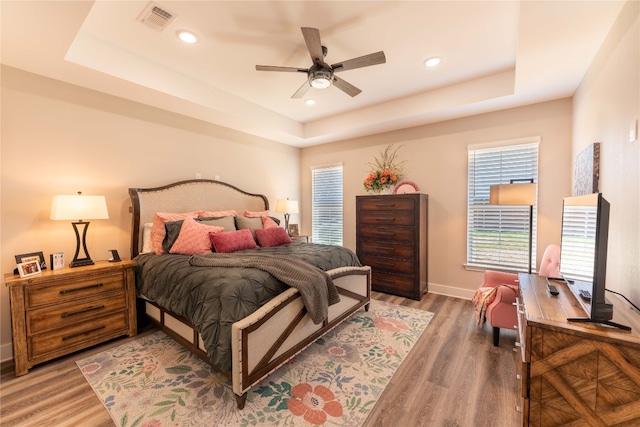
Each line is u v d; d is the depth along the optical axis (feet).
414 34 7.68
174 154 11.85
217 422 5.37
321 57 7.22
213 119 12.60
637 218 4.69
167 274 7.97
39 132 8.40
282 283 7.11
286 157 17.42
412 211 12.26
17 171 8.04
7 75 7.82
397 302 12.00
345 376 6.82
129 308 8.88
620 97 5.49
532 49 6.93
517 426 5.25
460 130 12.42
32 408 5.78
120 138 10.19
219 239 9.98
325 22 7.16
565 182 10.23
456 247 12.74
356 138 15.83
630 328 3.93
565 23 5.94
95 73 8.15
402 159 14.14
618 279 5.41
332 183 17.13
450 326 9.59
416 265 12.23
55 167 8.72
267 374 6.25
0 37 6.41
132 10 6.64
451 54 8.74
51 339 7.33
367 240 13.71
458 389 6.32
